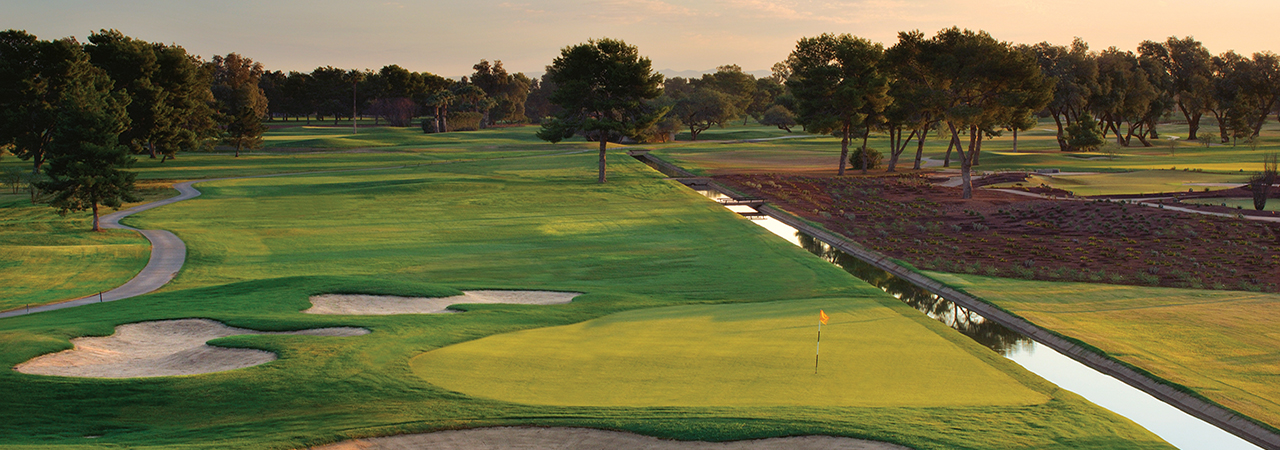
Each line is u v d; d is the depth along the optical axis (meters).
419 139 157.00
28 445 12.83
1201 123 183.62
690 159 107.81
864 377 17.39
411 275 35.47
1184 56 138.00
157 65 95.50
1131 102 115.12
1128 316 26.52
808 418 14.15
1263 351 22.14
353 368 17.22
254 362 18.20
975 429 13.91
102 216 56.12
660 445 13.14
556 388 16.09
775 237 46.41
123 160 50.59
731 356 19.06
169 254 41.28
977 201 58.97
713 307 27.38
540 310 25.78
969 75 62.41
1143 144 124.69
